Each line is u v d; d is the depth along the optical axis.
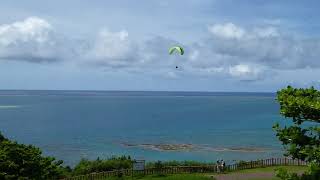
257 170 48.72
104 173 43.72
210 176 43.81
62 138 112.19
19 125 147.88
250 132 127.88
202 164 50.00
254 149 90.81
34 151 23.61
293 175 17.66
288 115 17.16
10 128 137.38
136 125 152.50
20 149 22.72
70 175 44.81
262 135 119.44
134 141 107.12
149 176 43.91
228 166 48.53
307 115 16.89
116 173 44.41
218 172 47.19
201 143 102.38
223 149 91.25
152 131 132.25
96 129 137.75
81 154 85.19
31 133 124.00
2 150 22.23
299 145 17.42
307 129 17.52
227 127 144.62
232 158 78.62
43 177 23.22
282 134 17.72
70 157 81.50
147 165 48.78
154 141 107.00
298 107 16.64
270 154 83.06
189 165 48.88
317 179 16.80
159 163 48.81
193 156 82.19
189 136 118.50
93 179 42.69
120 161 50.34
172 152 87.62
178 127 145.50
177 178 40.94
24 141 104.94
